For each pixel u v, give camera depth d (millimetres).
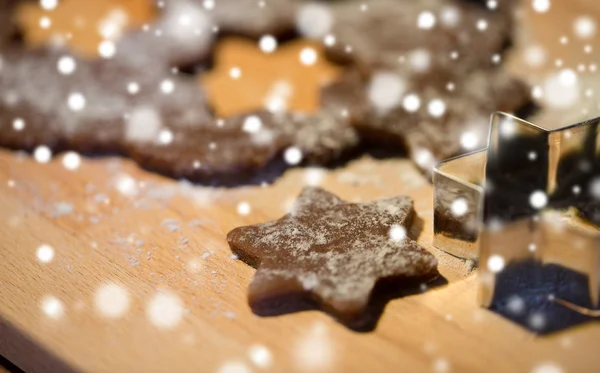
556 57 368
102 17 409
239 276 299
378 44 373
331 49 377
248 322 285
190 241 312
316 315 287
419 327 283
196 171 331
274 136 338
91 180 336
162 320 286
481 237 278
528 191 289
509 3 392
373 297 290
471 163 298
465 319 284
